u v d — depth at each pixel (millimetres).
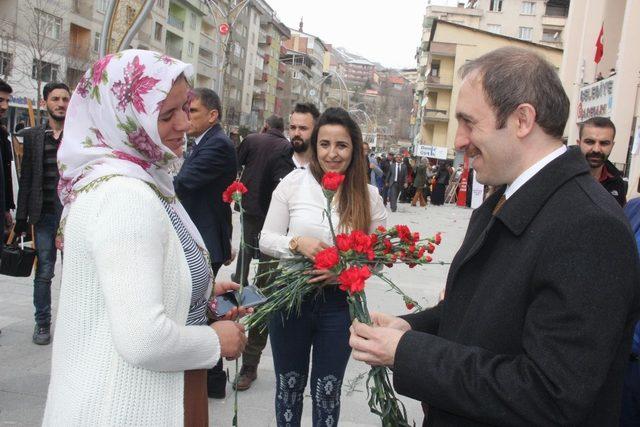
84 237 1598
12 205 5000
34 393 3727
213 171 3852
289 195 3002
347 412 3840
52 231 4602
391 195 18578
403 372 1527
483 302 1531
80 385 1612
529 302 1452
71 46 30500
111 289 1529
